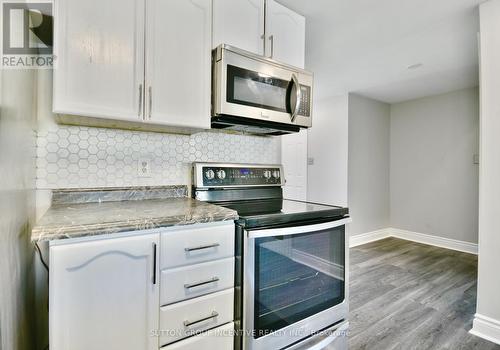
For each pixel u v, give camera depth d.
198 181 1.60
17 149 0.90
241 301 1.15
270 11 1.73
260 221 1.21
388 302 2.35
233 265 1.18
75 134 1.33
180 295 1.03
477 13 1.97
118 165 1.45
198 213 1.10
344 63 2.91
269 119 1.57
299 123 1.71
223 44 1.40
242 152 1.94
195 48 1.38
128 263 0.93
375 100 4.42
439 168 4.08
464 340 1.83
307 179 4.59
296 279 1.29
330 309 1.43
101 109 1.12
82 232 0.85
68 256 0.83
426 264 3.30
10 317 0.83
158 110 1.26
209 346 1.10
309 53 2.65
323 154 4.35
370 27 2.18
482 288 1.89
